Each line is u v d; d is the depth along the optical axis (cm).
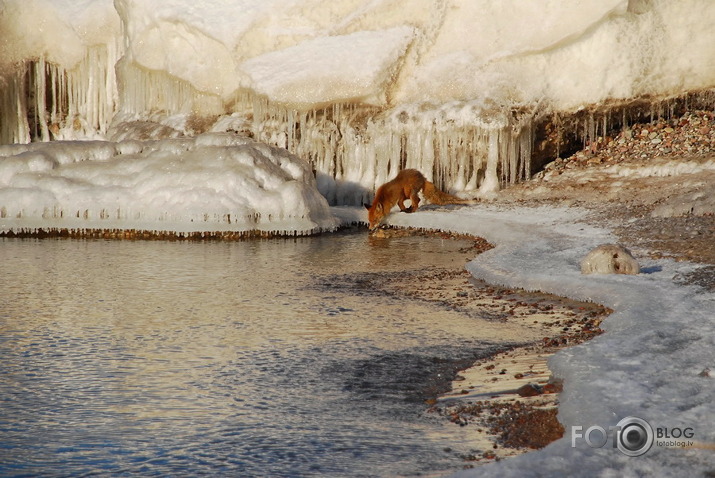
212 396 1116
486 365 1250
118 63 3822
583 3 3222
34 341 1406
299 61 3309
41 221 2795
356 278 1991
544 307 1614
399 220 2895
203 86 3494
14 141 3959
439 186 3262
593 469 759
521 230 2405
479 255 2155
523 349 1332
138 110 3759
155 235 2756
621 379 1003
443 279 1955
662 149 3180
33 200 2789
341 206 3259
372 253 2386
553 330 1441
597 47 3256
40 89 3947
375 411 1052
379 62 3253
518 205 2938
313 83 3244
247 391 1138
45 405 1081
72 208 2794
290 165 3023
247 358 1302
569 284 1672
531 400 1056
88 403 1088
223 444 943
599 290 1590
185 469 875
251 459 898
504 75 3275
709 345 1130
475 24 3338
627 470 756
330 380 1187
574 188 3014
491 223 2586
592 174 3138
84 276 2023
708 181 2705
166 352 1338
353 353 1328
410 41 3325
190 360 1291
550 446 824
